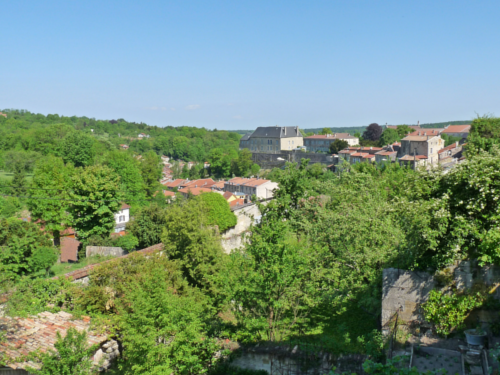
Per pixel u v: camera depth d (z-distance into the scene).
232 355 14.34
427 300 12.75
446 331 12.30
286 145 152.88
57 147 108.75
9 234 27.67
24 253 27.11
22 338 15.88
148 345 13.49
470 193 12.44
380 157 95.00
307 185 31.88
